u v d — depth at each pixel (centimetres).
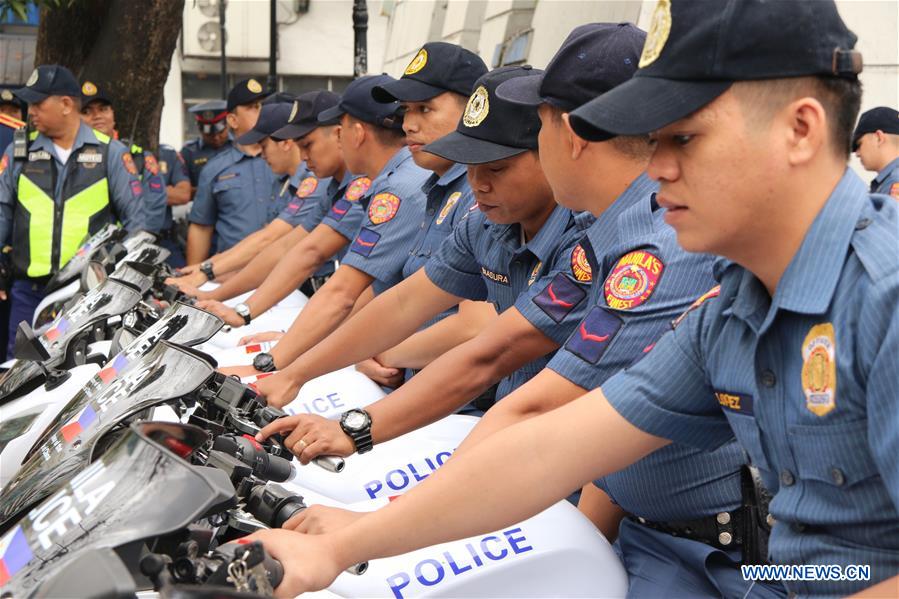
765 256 119
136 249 374
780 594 175
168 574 107
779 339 122
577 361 175
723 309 133
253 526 152
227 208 627
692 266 172
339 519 149
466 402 205
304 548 136
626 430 143
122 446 117
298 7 1484
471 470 143
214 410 180
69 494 116
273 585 129
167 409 207
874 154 393
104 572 94
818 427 117
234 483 150
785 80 112
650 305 172
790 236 117
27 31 1301
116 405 169
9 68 1147
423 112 280
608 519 220
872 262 111
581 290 199
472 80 281
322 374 249
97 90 623
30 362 250
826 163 115
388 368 299
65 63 678
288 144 528
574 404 146
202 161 789
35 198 523
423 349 286
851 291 113
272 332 339
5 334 571
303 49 1505
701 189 115
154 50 676
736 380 129
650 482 185
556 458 143
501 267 237
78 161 530
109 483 113
